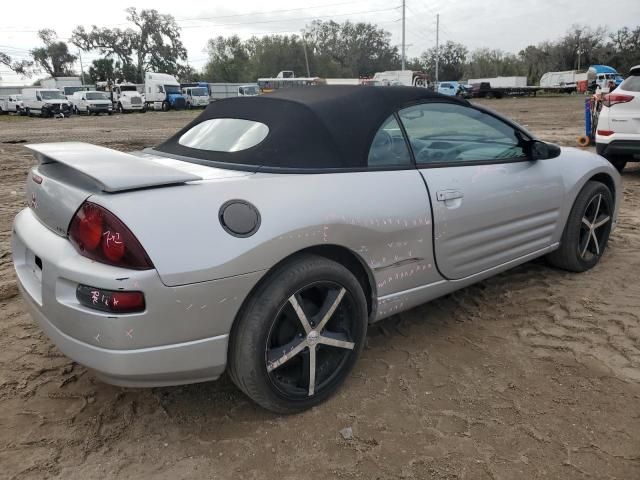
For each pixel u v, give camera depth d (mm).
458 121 3293
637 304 3664
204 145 2932
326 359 2662
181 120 29266
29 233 2512
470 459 2271
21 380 2826
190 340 2178
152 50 90500
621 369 2916
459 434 2424
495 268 3465
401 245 2807
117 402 2658
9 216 6270
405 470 2215
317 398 2600
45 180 2527
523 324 3447
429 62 100562
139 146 14422
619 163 8555
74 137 17328
